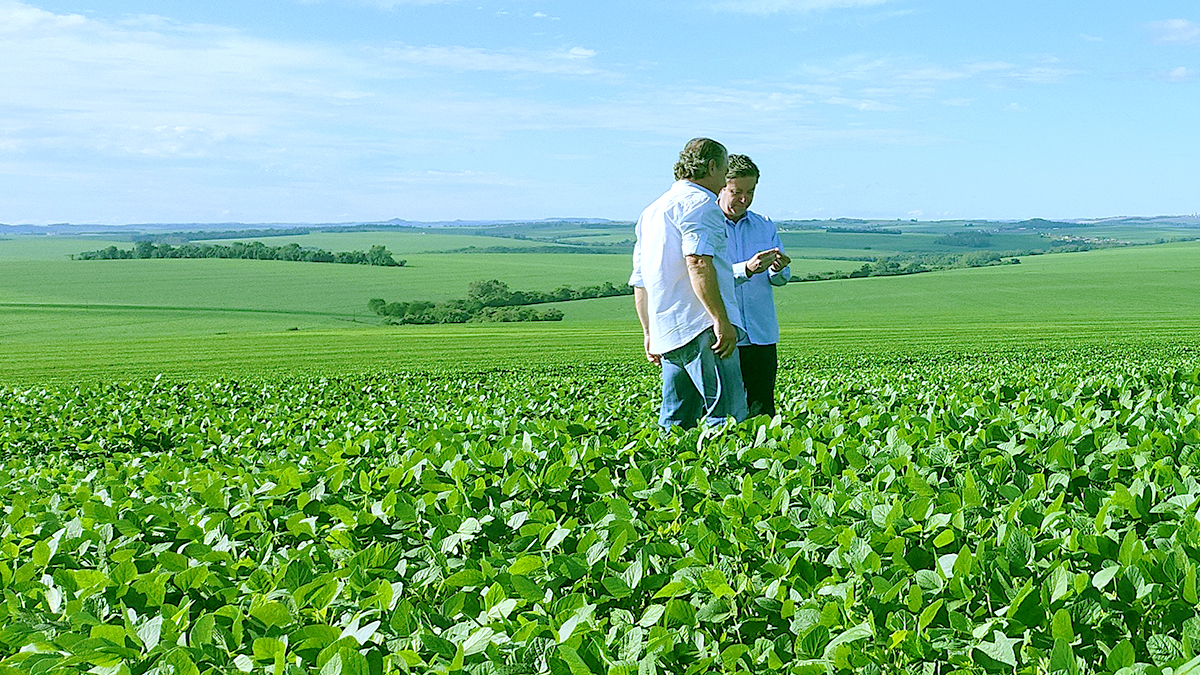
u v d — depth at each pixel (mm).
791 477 4797
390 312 96500
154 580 3738
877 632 2904
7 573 4156
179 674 2787
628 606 3545
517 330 68875
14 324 85250
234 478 6004
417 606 3371
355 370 43438
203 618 3092
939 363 35000
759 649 2971
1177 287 97750
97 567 4375
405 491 5230
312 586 3473
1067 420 6273
